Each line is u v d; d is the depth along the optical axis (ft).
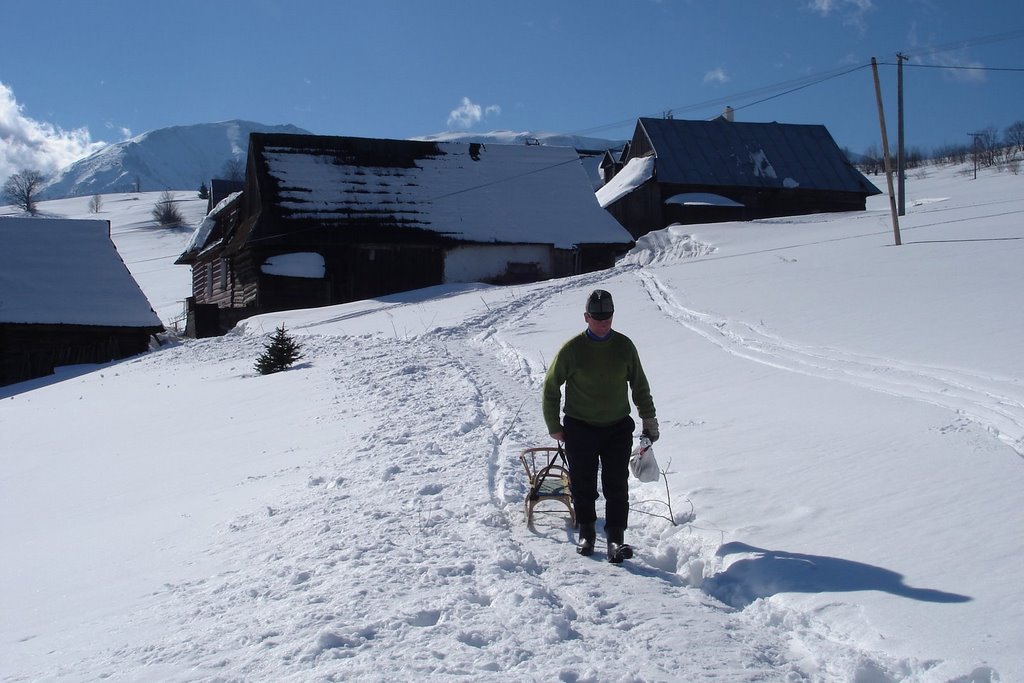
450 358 58.08
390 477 27.43
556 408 19.79
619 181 176.24
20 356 112.47
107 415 59.00
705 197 170.71
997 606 13.84
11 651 16.56
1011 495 19.21
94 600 19.66
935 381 33.17
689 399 37.35
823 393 34.47
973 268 61.62
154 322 118.73
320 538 21.13
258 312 121.39
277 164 131.34
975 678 11.80
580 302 78.59
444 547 19.56
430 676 12.57
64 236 126.21
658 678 12.53
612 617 15.44
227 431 45.78
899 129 120.47
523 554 18.90
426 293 110.52
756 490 22.21
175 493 32.55
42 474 41.68
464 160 144.05
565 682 12.53
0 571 24.29
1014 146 362.74
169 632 15.94
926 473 21.70
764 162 177.78
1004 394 29.30
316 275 121.90
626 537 20.83
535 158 148.66
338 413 44.65
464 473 26.99
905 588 15.06
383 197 132.98
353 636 14.28
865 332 46.47
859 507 19.77
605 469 19.49
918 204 136.15
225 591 18.26
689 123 182.09
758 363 43.60
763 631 14.80
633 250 125.39
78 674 14.01
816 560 16.71
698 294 70.59
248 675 12.99
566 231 137.90
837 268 72.64
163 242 306.76
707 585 17.15
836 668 12.85
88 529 28.58
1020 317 43.24
